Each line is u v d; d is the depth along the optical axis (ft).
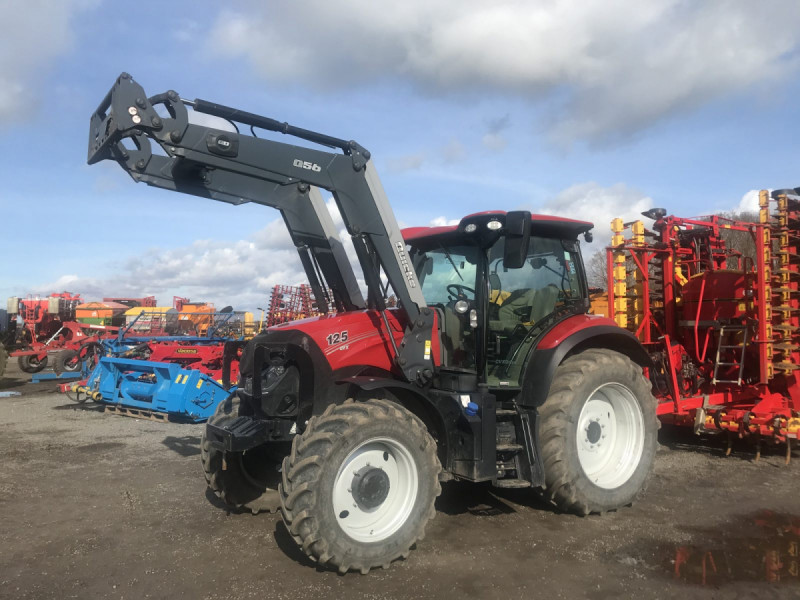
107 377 32.68
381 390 13.97
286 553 12.89
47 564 12.36
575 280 17.51
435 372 14.61
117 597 10.88
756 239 21.18
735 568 11.93
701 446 22.57
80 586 11.32
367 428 12.07
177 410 27.96
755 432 20.04
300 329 13.70
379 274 14.55
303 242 15.14
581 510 14.90
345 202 14.06
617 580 11.43
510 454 14.73
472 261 15.93
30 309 62.03
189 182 13.34
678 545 13.12
